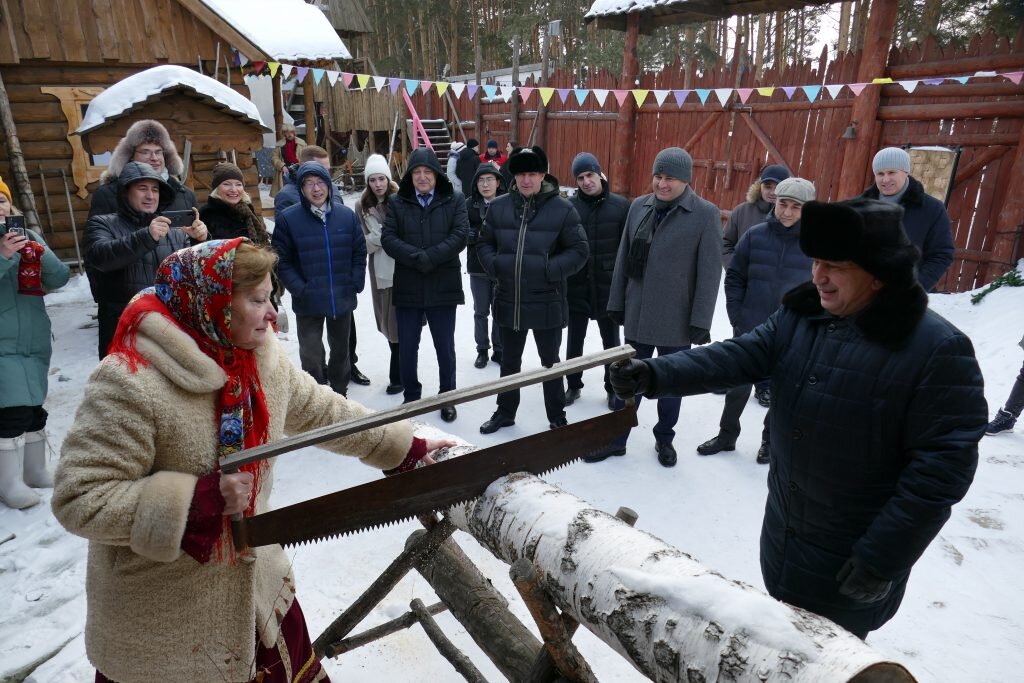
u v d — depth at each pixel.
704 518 3.41
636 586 1.35
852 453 1.67
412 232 4.27
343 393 4.75
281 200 5.26
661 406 3.88
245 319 1.44
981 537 3.22
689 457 4.07
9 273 3.17
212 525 1.37
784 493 1.86
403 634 2.61
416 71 34.84
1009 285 6.17
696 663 1.24
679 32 21.48
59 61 7.50
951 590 2.85
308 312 4.36
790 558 1.87
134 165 3.72
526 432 4.39
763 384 4.80
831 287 1.66
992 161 6.46
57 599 2.76
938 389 1.54
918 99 6.88
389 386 5.04
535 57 27.70
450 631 2.63
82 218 8.03
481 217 5.42
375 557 3.07
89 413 1.36
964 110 6.49
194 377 1.40
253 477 1.49
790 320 1.87
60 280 3.34
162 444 1.41
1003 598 2.80
